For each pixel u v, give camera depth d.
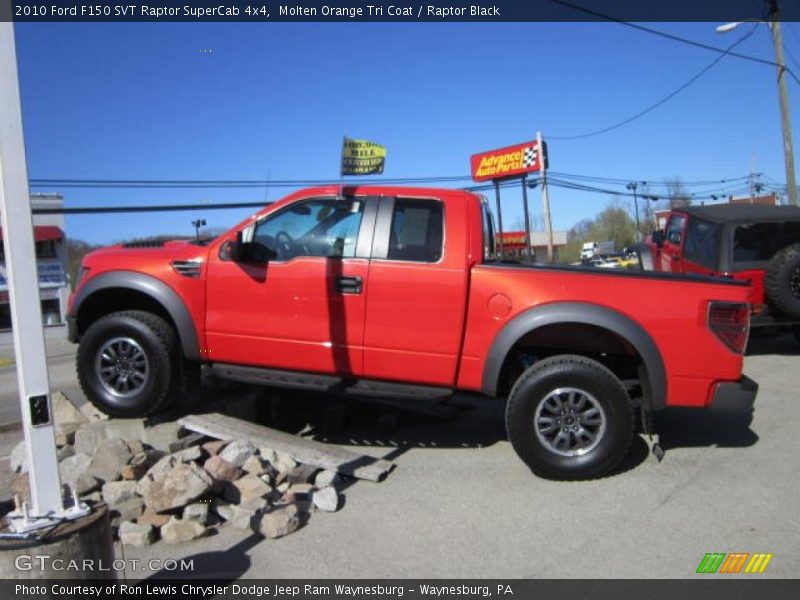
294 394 6.43
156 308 5.96
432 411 6.60
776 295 8.77
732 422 6.38
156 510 4.27
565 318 4.94
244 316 5.45
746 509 4.38
